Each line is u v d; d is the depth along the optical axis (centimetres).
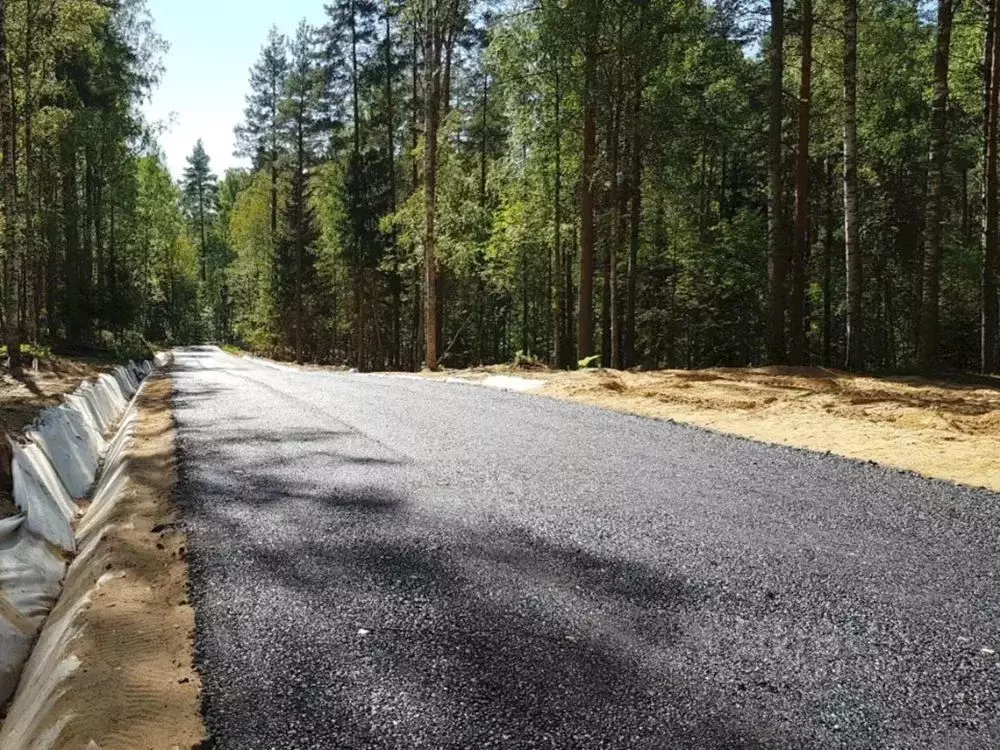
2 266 1800
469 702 246
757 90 1980
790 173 2369
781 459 627
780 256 1409
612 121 1738
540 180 2119
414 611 322
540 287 3338
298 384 1408
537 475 578
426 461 634
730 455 648
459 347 3972
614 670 269
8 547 441
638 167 1848
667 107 1716
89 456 802
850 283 1355
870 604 328
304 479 573
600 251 2433
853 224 1347
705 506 486
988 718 238
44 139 1883
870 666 272
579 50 1695
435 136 1992
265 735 228
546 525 446
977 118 2227
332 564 383
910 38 1872
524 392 1188
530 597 337
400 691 254
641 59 1645
